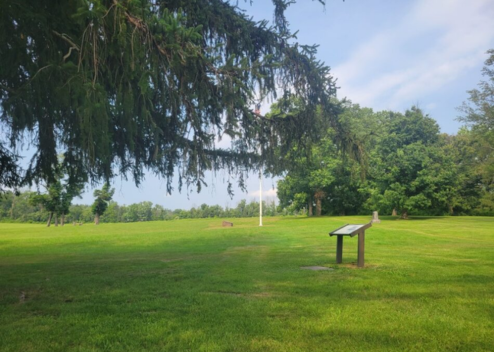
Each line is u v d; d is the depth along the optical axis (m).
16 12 5.57
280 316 5.50
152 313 5.80
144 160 8.88
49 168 8.18
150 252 16.34
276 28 9.10
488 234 23.09
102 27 5.86
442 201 43.88
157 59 6.28
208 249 16.70
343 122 9.88
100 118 5.69
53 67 5.82
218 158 9.83
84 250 18.17
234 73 7.07
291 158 10.08
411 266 10.16
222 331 4.89
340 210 59.44
